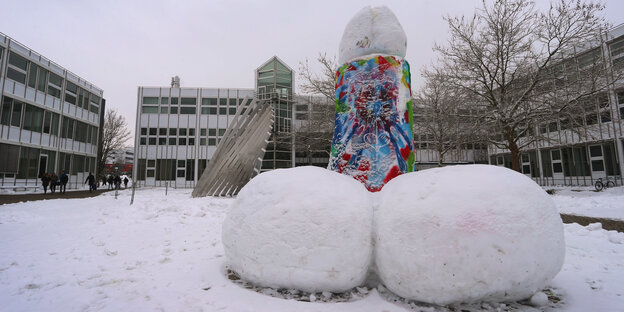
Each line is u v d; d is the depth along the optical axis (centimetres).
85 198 1614
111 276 368
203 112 3616
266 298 293
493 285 260
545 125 1543
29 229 679
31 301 299
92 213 934
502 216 264
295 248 293
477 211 265
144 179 3525
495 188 279
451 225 262
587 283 348
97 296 307
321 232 289
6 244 543
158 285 334
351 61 520
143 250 498
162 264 417
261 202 320
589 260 435
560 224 294
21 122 2305
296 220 296
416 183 304
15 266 414
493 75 1479
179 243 544
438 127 1891
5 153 2180
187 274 370
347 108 508
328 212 293
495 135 1666
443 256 260
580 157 2595
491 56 1466
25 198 1641
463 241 258
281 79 3478
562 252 287
